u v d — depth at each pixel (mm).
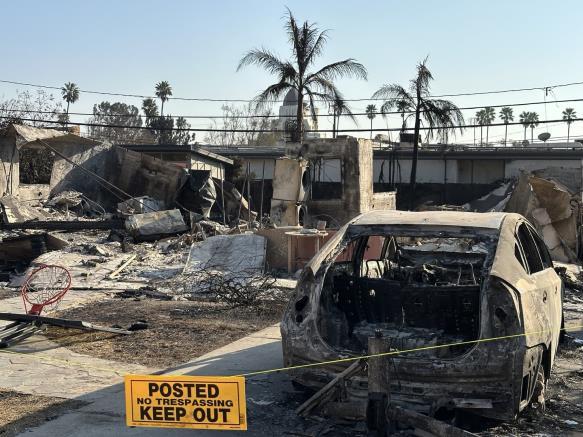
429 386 4613
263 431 4980
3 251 14562
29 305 10242
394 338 5207
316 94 30375
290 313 5156
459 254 7691
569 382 6328
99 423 5133
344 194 19828
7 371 6570
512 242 5273
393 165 40406
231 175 36812
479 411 4629
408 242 10109
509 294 4637
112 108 81875
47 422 5145
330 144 19781
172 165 26438
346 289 5680
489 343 4562
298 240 13750
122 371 6586
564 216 17422
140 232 18875
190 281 12422
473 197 38531
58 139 26953
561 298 6789
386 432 4340
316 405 4738
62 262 14117
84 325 7945
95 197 27703
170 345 7680
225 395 4168
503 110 95750
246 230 19984
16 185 25891
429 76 32312
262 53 30000
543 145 47000
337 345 5266
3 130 24969
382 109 32781
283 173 19375
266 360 7008
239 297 10555
